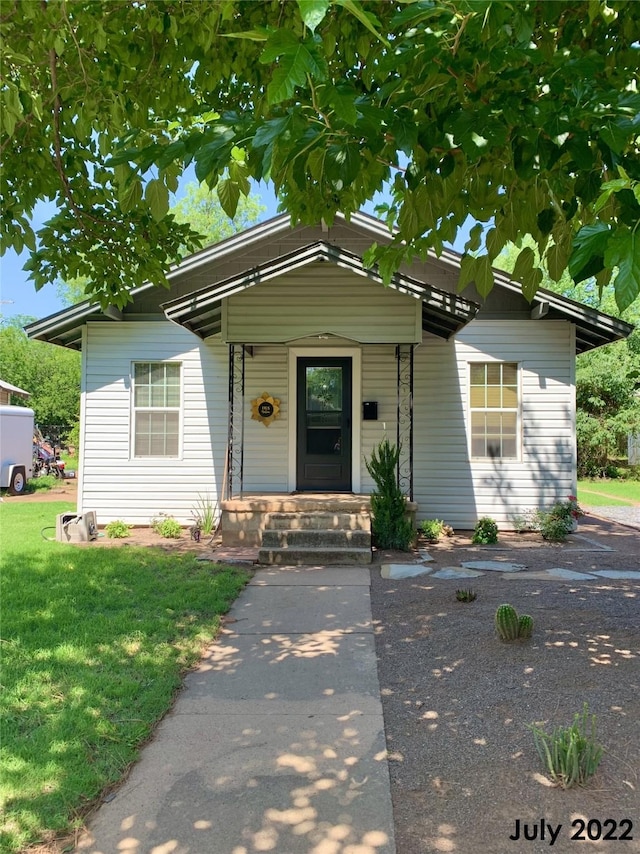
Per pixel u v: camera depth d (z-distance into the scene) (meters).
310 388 10.16
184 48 3.63
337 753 3.01
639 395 21.06
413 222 3.20
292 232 10.30
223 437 10.18
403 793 2.66
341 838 2.36
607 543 9.26
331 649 4.54
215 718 3.41
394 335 8.34
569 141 2.26
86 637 4.62
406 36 2.36
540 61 2.28
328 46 3.28
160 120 3.86
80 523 9.10
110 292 4.87
